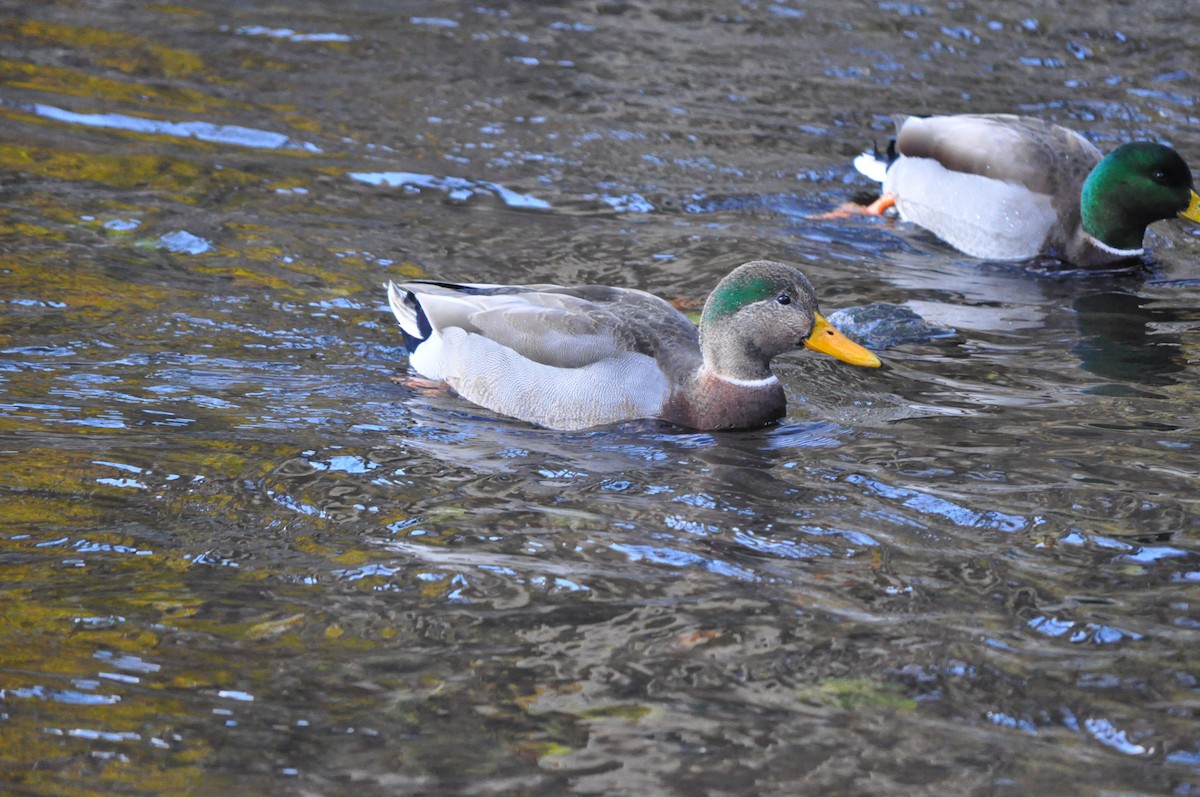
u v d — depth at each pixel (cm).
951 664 859
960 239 1688
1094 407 1250
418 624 895
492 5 2478
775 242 1661
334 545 989
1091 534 1017
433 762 762
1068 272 1631
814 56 2283
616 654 866
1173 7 2534
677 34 2372
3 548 964
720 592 940
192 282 1452
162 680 827
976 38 2377
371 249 1567
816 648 875
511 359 1224
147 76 2053
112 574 939
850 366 1351
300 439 1152
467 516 1038
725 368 1208
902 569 971
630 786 746
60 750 761
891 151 1817
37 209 1602
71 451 1105
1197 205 1611
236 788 737
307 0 2453
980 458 1145
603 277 1531
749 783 749
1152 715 809
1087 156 1677
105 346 1300
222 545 983
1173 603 927
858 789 746
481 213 1691
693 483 1101
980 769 762
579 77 2159
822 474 1120
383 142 1880
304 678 834
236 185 1717
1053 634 893
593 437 1188
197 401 1209
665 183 1809
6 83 1984
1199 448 1160
